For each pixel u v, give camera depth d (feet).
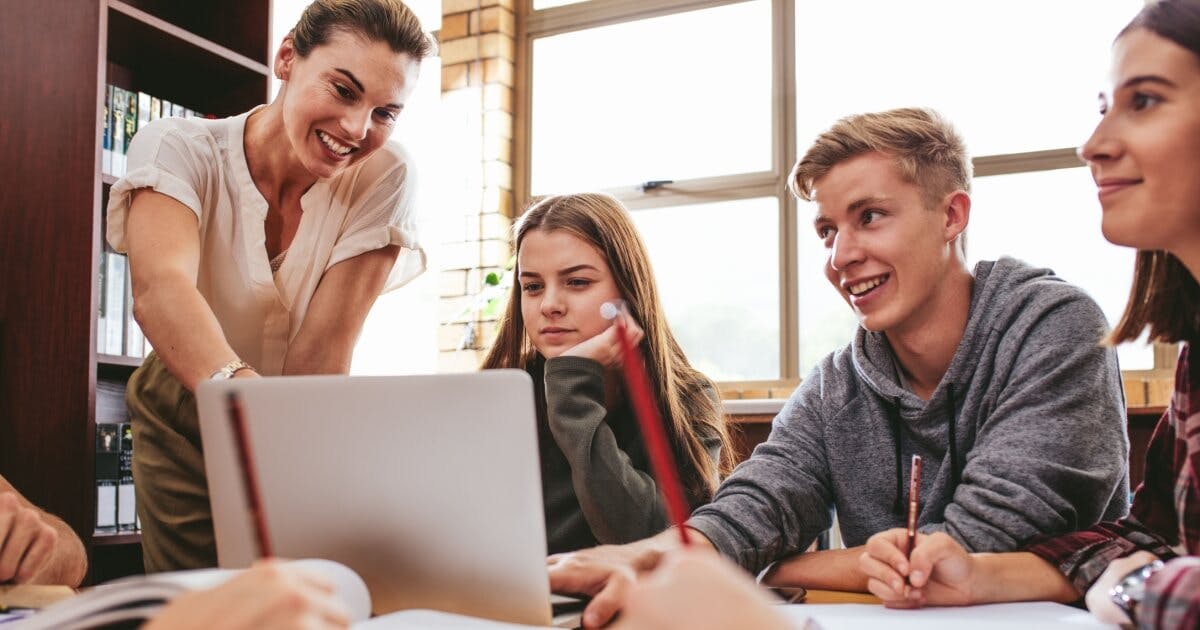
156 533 5.56
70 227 7.09
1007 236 10.82
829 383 4.62
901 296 4.12
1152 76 2.67
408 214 6.16
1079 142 10.64
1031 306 4.09
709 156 12.34
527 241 5.08
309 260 5.84
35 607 2.84
